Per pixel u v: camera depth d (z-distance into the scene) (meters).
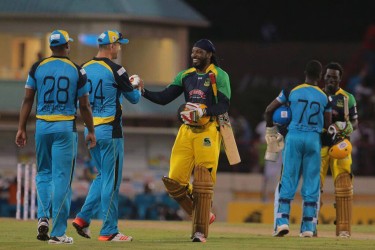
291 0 125.69
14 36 90.75
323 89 49.66
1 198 83.81
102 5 89.44
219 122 42.88
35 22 90.06
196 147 42.69
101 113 42.91
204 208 42.59
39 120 41.03
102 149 43.00
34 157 86.38
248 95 112.19
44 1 90.00
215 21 125.12
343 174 49.44
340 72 49.28
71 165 41.12
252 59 123.50
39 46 90.50
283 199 47.44
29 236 45.34
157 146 88.19
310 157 47.47
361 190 91.75
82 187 82.19
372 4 126.12
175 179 43.16
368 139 100.62
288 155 47.47
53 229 40.97
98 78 42.84
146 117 88.12
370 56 116.19
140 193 86.50
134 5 90.62
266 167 89.00
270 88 113.81
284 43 124.94
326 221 76.94
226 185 91.69
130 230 50.72
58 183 40.88
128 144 87.75
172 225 55.72
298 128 47.31
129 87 43.03
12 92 89.38
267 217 81.81
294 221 78.50
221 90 42.84
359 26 126.25
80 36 89.69
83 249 38.94
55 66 40.91
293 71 123.38
